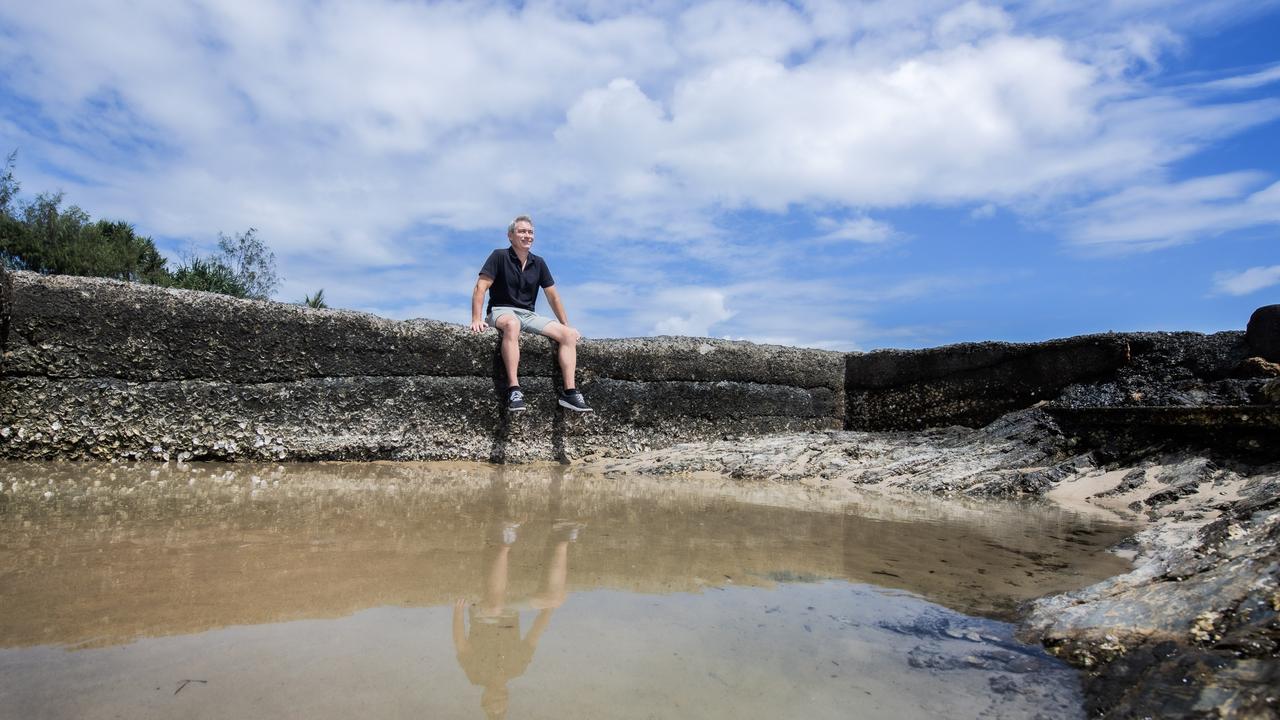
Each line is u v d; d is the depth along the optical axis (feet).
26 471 12.68
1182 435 13.16
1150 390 15.67
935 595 6.67
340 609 5.79
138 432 14.66
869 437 19.43
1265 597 4.81
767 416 21.53
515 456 18.10
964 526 10.20
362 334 16.60
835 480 15.67
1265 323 14.51
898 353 21.42
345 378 16.44
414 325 17.20
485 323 18.70
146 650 4.83
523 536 8.80
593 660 4.92
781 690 4.54
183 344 15.02
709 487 14.43
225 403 15.33
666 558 7.87
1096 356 16.84
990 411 18.95
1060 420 15.51
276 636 5.16
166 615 5.50
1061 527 10.16
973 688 4.62
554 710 4.16
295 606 5.82
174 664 4.61
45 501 10.01
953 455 15.90
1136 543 8.81
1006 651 5.24
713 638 5.41
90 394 14.37
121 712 3.95
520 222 18.78
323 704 4.13
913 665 4.98
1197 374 15.34
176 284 57.88
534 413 18.52
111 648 4.84
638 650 5.13
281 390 15.85
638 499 12.37
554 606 6.07
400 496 11.84
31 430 13.98
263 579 6.52
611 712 4.17
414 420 17.10
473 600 6.15
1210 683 4.17
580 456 18.99
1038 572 7.54
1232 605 4.92
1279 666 4.12
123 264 68.08
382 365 16.79
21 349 13.93
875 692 4.55
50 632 5.08
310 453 16.02
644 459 18.43
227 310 15.37
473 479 14.64
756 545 8.67
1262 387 13.57
